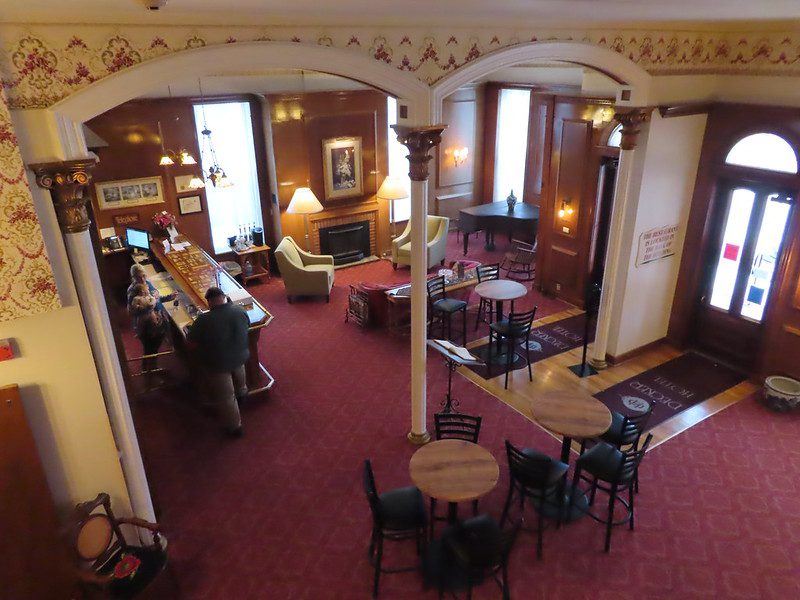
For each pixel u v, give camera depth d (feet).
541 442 18.31
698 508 15.61
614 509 15.57
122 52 10.56
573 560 14.05
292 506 15.87
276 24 11.89
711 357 23.34
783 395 19.43
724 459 17.48
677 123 20.03
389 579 13.62
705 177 21.25
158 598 13.14
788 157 19.01
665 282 22.94
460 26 14.15
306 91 30.27
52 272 10.61
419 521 13.00
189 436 18.88
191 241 28.17
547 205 28.22
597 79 24.06
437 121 14.73
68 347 11.42
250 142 30.86
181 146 29.01
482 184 39.47
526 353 23.35
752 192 20.57
